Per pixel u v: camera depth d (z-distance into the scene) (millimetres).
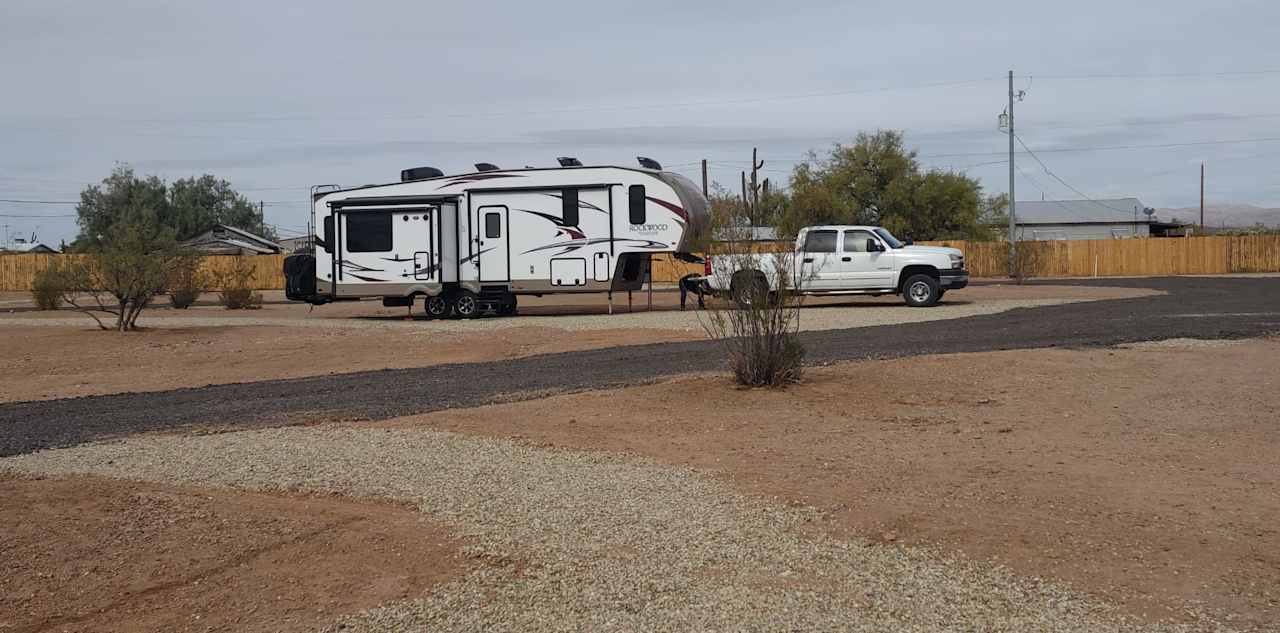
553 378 13672
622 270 25297
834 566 5656
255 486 7672
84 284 23281
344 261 25891
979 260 53719
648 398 11312
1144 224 84438
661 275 49719
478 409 11102
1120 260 54688
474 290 25578
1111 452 8242
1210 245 53938
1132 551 5789
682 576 5559
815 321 21422
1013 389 11414
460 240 25609
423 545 6188
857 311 24156
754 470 7855
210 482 7797
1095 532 6129
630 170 24922
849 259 25875
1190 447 8375
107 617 5176
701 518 6586
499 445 8969
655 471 7891
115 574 5707
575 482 7586
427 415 10750
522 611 5145
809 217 50688
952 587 5312
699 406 10742
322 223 25984
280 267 53219
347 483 7691
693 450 8656
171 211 75750
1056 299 28469
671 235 24828
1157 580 5348
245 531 6438
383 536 6355
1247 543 5883
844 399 10938
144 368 17172
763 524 6426
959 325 19766
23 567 5773
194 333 22172
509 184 25375
